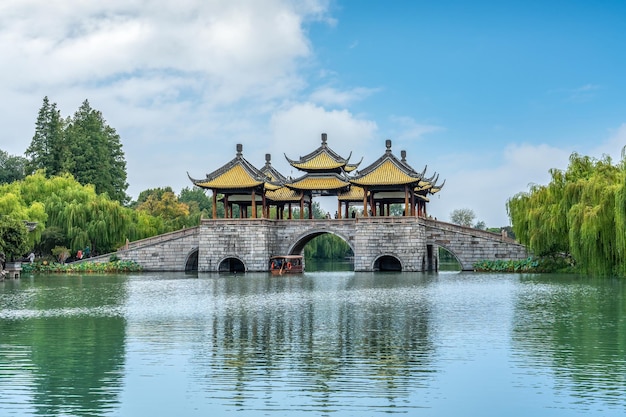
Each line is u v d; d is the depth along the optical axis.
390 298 50.59
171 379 24.58
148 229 116.31
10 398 22.53
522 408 21.14
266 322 37.47
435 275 81.75
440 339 31.50
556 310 41.41
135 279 79.31
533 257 84.38
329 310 42.91
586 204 63.09
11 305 47.16
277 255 97.56
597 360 26.97
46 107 132.75
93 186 118.81
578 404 21.50
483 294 52.75
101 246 105.75
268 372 25.41
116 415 20.81
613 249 59.88
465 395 22.41
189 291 59.56
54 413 21.05
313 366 26.27
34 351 29.38
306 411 21.00
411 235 91.50
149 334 33.56
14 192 102.44
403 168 94.75
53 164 131.50
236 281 74.31
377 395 22.48
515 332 33.22
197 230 98.00
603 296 49.16
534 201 77.12
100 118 145.12
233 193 98.62
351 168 114.50
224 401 22.00
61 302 49.28
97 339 32.19
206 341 31.50
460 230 90.50
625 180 53.97
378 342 30.94
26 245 81.88
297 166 100.06
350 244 95.31
